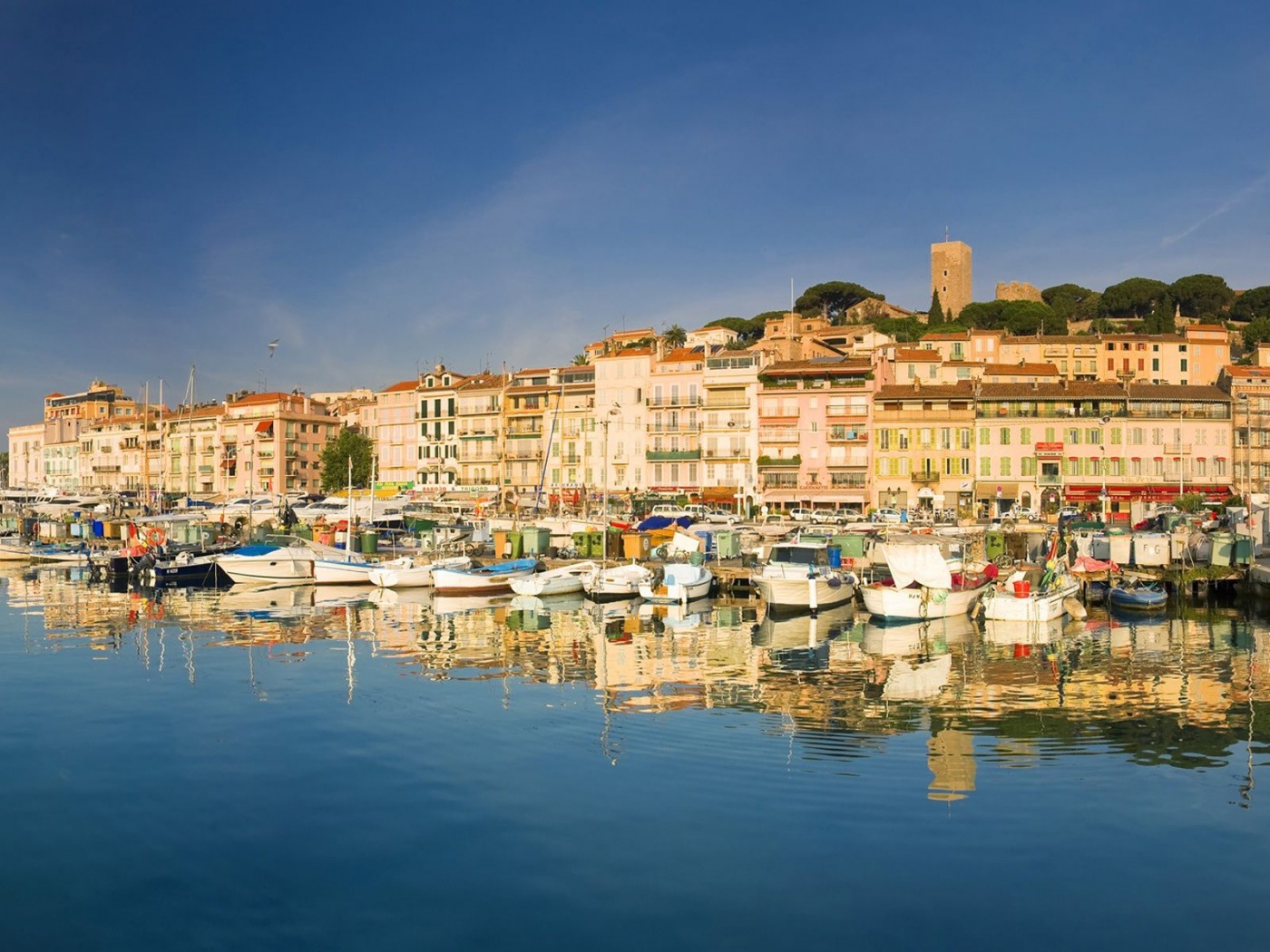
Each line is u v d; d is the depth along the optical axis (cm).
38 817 2277
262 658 4106
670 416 13562
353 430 17612
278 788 2444
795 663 4016
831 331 19162
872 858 2034
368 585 7331
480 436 15025
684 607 5894
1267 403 12188
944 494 12500
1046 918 1808
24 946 1747
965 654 4231
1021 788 2416
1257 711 3159
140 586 7294
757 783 2450
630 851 2069
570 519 9525
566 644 4509
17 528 11644
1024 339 16800
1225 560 6253
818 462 12900
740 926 1781
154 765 2622
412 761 2639
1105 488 11556
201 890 1928
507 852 2067
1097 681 3634
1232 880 1942
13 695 3406
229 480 17550
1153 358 16638
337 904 1872
